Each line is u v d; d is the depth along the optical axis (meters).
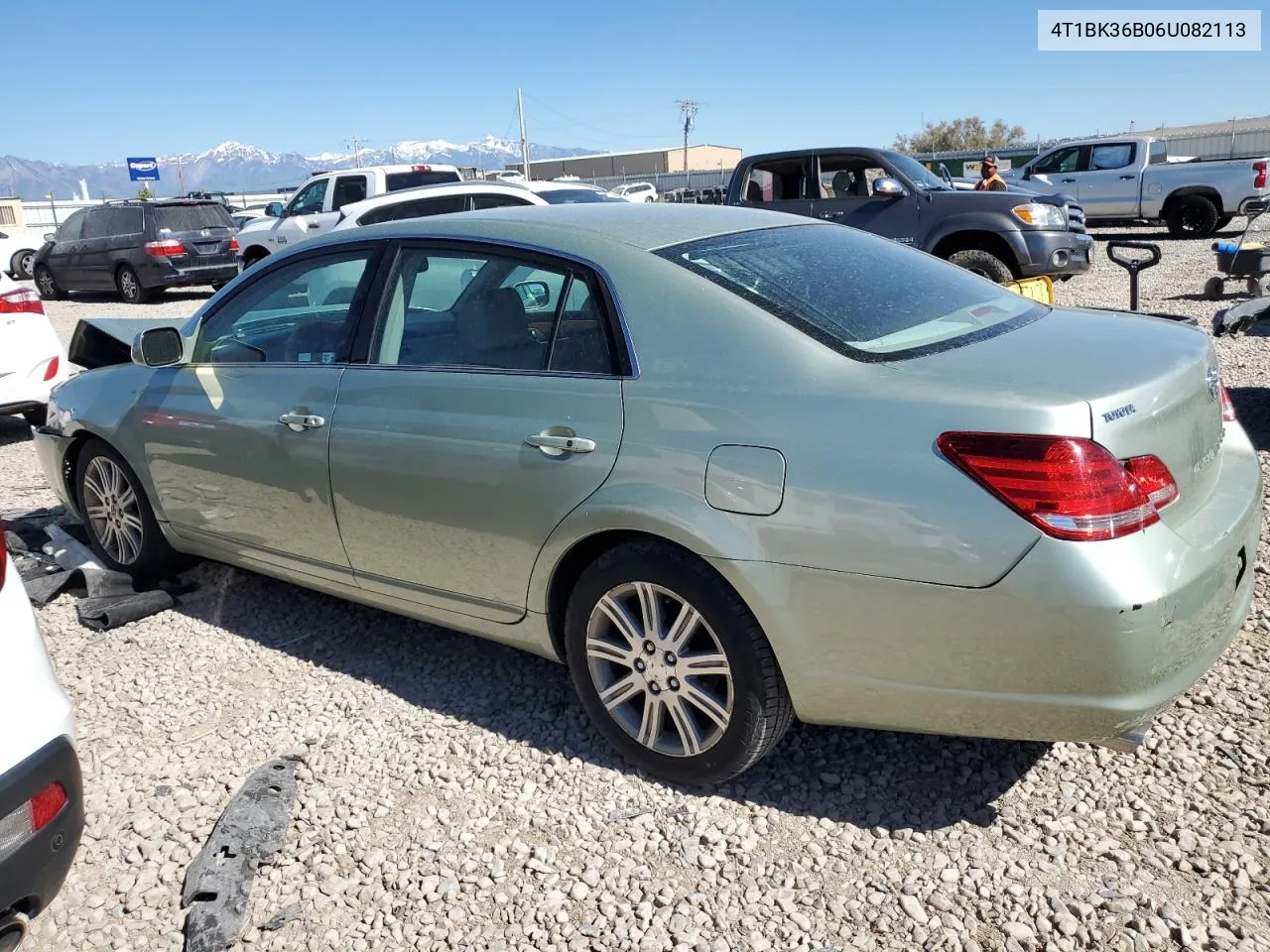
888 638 2.49
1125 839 2.62
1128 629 2.25
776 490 2.56
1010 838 2.67
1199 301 11.05
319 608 4.43
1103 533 2.25
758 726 2.75
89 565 4.65
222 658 4.01
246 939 2.52
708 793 2.96
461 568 3.29
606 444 2.85
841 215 10.98
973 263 10.45
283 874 2.74
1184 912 2.37
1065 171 19.95
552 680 3.69
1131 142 19.09
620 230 3.18
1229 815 2.67
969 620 2.37
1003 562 2.30
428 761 3.22
